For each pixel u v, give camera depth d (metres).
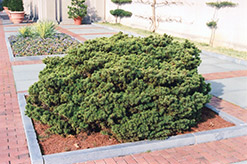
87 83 5.09
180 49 6.09
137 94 4.89
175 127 5.15
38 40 13.58
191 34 16.59
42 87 5.29
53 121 5.06
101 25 22.86
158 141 4.98
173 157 4.77
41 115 5.18
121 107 4.86
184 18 17.02
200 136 5.21
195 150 5.01
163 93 4.95
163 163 4.59
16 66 10.27
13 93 7.52
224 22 14.33
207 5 15.26
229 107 6.87
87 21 25.19
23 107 6.32
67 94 5.08
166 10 18.55
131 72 4.97
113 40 6.26
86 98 4.94
